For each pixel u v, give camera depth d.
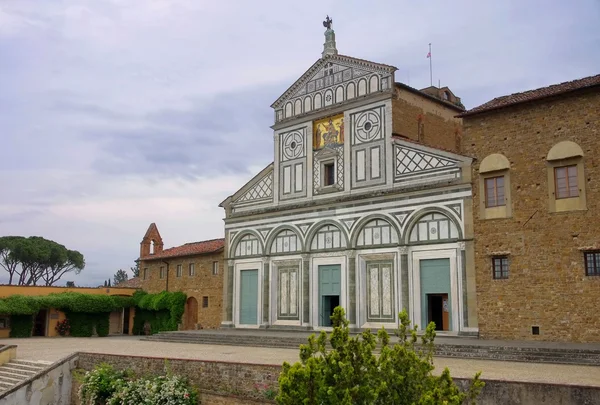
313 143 41.53
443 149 34.22
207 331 41.75
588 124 29.14
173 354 28.83
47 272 90.31
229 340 35.81
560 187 29.72
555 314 29.05
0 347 31.33
